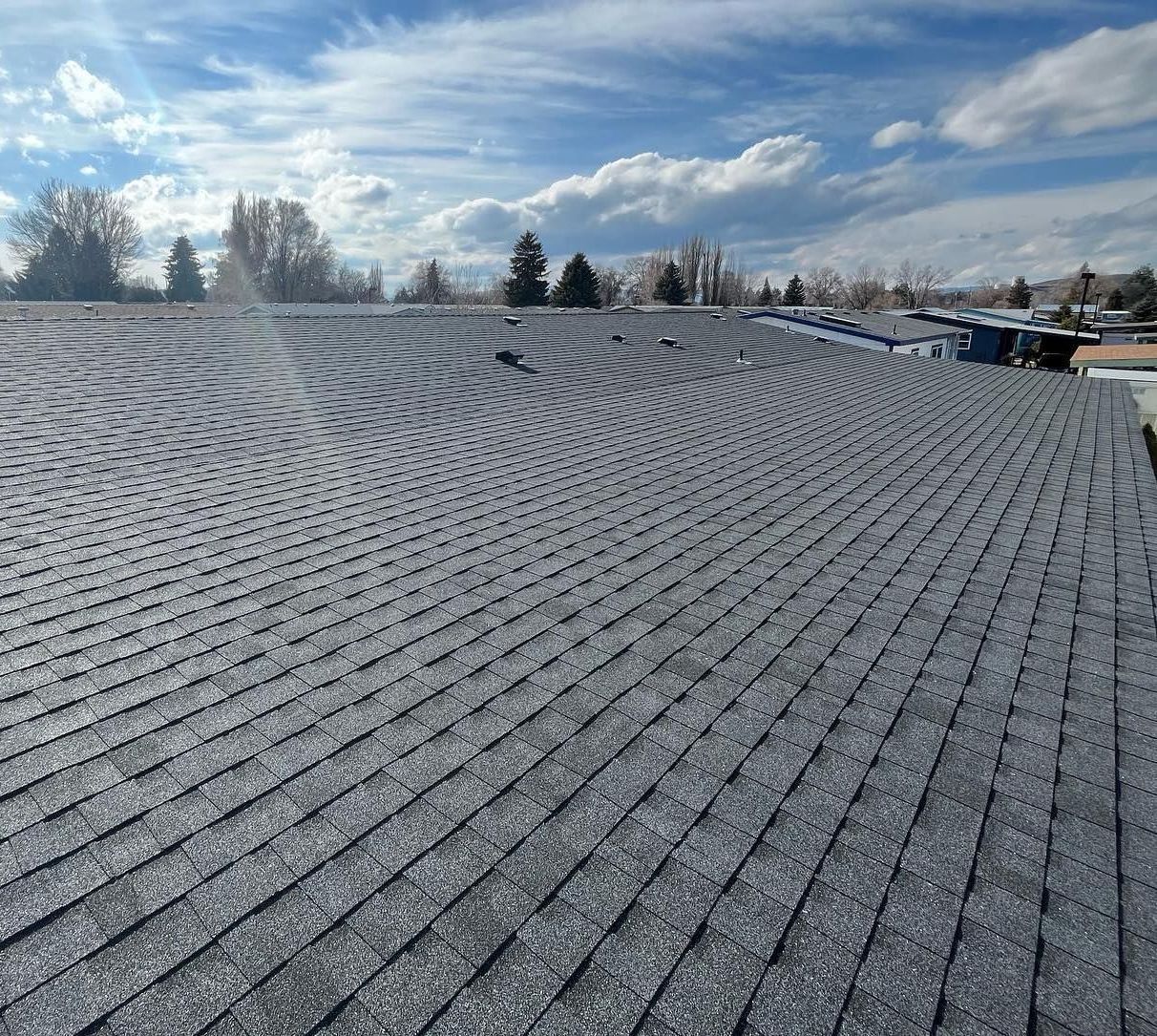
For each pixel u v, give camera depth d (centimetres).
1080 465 1109
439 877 312
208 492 705
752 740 409
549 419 1107
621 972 276
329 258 8894
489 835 335
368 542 629
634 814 352
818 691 457
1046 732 430
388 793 355
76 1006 254
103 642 457
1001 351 4944
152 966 269
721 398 1392
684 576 610
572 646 491
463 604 536
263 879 306
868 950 289
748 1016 263
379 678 442
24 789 342
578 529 696
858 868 328
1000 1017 266
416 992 265
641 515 747
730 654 494
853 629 538
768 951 287
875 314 4547
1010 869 330
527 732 404
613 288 10112
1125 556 721
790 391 1548
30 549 561
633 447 1005
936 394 1727
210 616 495
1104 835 354
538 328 1809
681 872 321
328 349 1332
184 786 352
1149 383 2383
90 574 535
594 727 412
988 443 1226
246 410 964
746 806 360
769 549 679
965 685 474
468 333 1623
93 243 7006
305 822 336
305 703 416
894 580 629
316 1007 258
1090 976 282
